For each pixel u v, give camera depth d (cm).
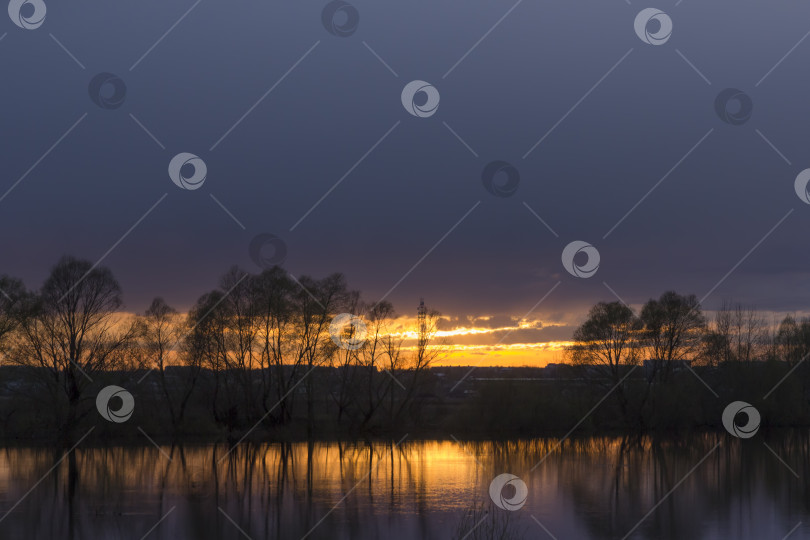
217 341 7894
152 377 8256
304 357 8238
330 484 4494
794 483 4631
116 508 3703
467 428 8406
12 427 7294
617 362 9031
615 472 5112
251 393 8056
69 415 7069
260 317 8038
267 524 3372
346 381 8525
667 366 9325
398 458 5941
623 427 8862
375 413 8788
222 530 3262
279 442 7456
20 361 6812
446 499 3978
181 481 4591
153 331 8088
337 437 8000
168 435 7825
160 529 3266
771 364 8919
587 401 8794
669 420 8731
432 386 9112
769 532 3275
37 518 3466
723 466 5466
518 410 8469
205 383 8606
